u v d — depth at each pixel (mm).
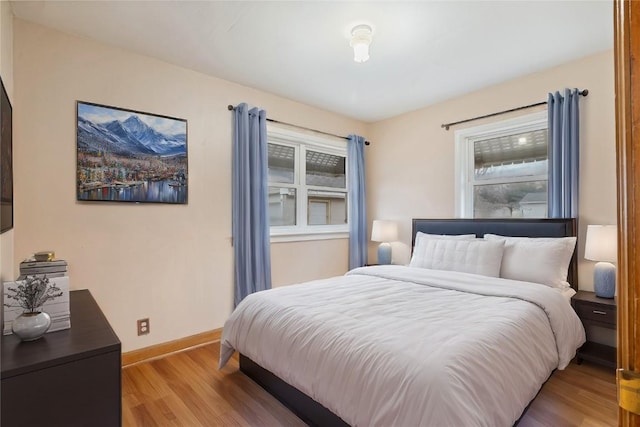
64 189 2256
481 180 3471
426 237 3320
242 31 2289
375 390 1295
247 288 3115
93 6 1994
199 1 1963
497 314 1742
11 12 1991
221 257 3043
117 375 1198
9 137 1688
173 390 2107
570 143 2678
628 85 461
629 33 463
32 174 2137
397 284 2541
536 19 2146
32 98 2143
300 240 3748
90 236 2363
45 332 1266
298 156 3865
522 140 3186
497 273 2670
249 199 3150
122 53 2512
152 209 2654
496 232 3086
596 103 2605
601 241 2338
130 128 2537
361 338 1498
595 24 2203
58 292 1356
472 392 1191
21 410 1021
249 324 2072
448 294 2223
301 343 1675
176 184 2768
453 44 2459
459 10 2051
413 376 1221
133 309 2551
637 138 447
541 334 1782
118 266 2484
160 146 2686
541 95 2924
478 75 2998
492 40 2400
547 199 2902
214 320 2992
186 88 2844
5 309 1274
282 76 3021
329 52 2584
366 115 4160
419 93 3438
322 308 1907
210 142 2984
